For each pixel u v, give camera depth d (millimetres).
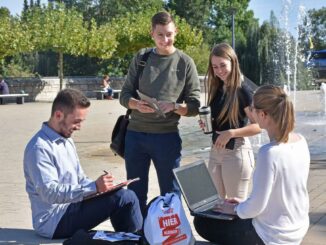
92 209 4508
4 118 19906
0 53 30609
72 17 33219
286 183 3846
